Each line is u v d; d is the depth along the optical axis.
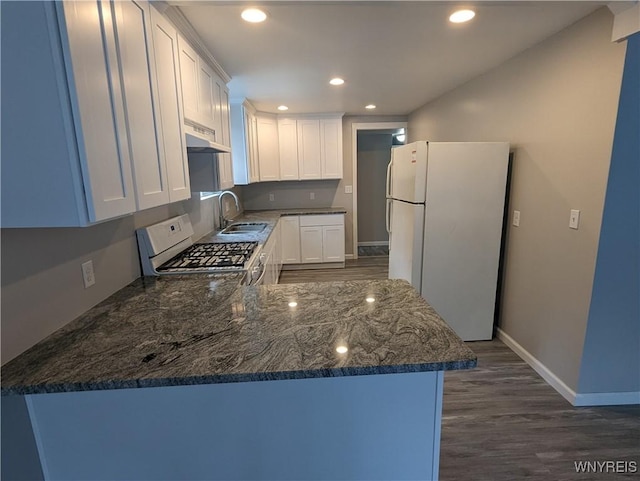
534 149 2.47
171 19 1.71
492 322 3.01
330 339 1.16
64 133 0.95
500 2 1.56
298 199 5.56
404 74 3.06
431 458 1.17
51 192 0.98
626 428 1.96
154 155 1.48
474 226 2.87
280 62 2.61
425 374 1.10
